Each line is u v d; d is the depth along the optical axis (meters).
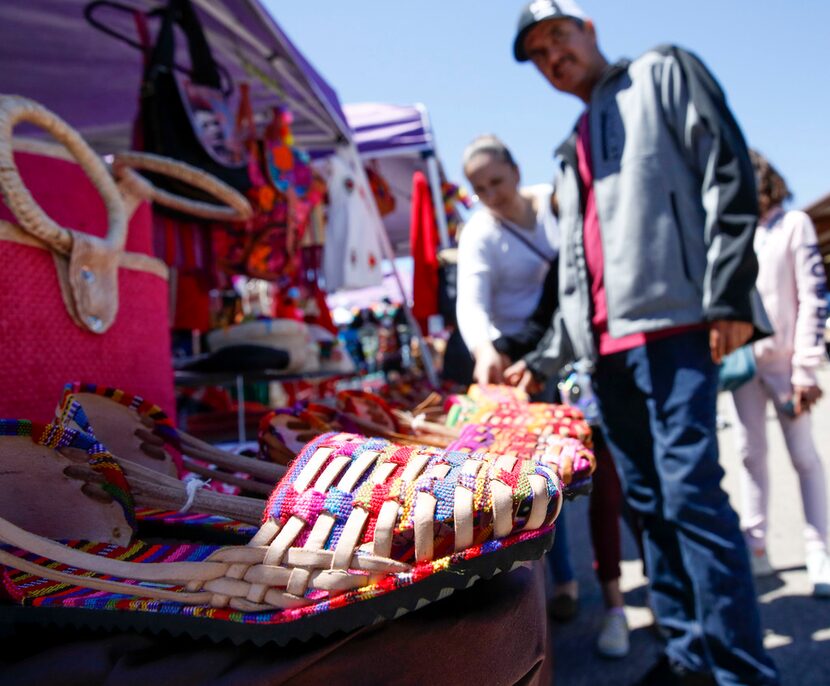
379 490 0.40
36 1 2.20
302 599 0.38
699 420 1.29
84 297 0.72
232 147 2.23
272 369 1.97
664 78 1.34
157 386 0.88
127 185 0.88
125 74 2.76
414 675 0.39
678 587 1.49
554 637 1.98
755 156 2.26
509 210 1.95
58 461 0.51
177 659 0.39
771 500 3.17
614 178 1.38
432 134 4.20
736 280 1.19
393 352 8.12
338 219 3.17
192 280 2.32
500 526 0.38
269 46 2.58
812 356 2.11
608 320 1.38
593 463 0.68
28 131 2.65
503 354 1.63
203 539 0.60
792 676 1.60
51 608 0.43
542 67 1.56
